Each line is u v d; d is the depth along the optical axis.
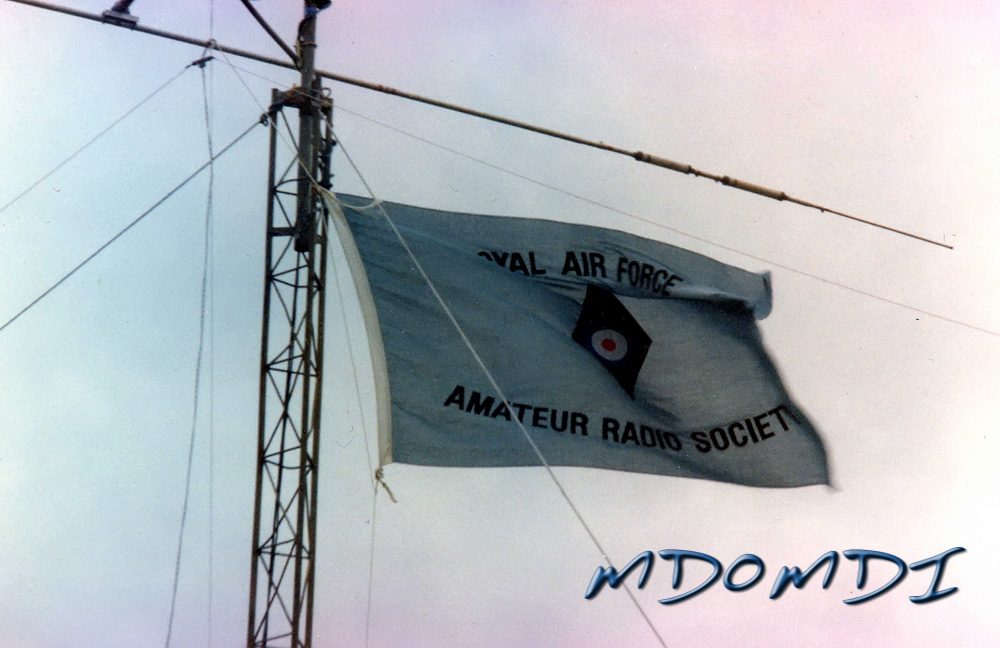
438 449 15.98
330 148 16.66
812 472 17.45
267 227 16.39
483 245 17.05
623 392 16.98
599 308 17.27
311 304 16.16
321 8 16.89
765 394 17.50
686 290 17.56
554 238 17.34
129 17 16.55
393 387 16.12
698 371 17.33
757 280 17.91
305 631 15.23
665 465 17.00
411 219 16.83
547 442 16.42
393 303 16.42
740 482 17.17
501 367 16.58
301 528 15.50
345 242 16.41
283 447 15.84
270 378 16.03
